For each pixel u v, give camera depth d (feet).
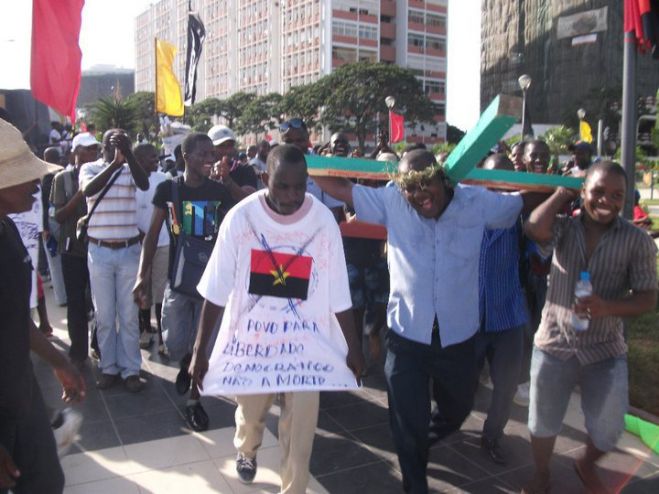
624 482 11.87
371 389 16.56
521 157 19.67
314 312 9.97
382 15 249.14
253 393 9.61
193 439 13.44
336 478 12.03
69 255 17.34
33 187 7.29
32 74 18.51
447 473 12.25
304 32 248.52
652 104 116.47
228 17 300.40
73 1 18.63
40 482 8.07
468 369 10.88
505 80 267.18
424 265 10.48
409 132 241.55
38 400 8.16
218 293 9.66
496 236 12.26
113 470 12.11
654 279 9.59
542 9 245.24
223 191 14.19
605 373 10.08
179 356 14.12
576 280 9.99
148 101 218.59
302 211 9.78
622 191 9.34
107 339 16.22
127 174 15.99
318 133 202.80
